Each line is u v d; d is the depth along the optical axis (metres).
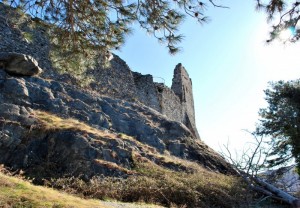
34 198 7.06
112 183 12.56
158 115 24.22
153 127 21.84
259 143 17.45
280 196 15.76
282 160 24.03
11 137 13.55
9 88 17.23
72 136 14.49
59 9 7.56
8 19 8.41
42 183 12.38
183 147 21.67
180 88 39.38
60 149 13.98
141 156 16.44
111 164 14.16
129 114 22.05
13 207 6.46
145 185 12.80
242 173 16.61
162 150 20.44
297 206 14.80
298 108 25.83
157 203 12.20
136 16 7.23
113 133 19.06
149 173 14.87
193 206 12.78
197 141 23.78
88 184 12.27
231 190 14.69
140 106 24.38
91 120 19.06
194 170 17.31
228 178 16.58
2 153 13.09
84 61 8.68
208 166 20.91
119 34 7.74
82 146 14.25
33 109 17.00
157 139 21.08
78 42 8.10
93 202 8.91
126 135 19.81
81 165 13.55
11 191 7.21
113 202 10.83
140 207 10.51
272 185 16.77
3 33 20.16
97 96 22.22
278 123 25.38
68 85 21.23
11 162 12.99
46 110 17.62
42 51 22.02
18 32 20.91
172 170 16.59
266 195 16.03
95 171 13.51
